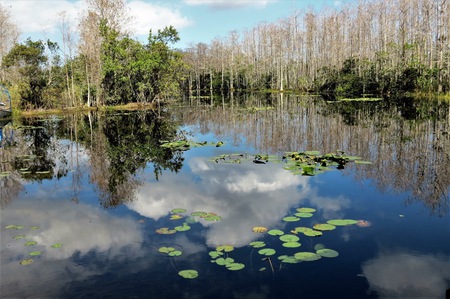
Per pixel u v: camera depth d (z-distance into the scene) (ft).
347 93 112.68
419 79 92.84
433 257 11.58
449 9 92.73
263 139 37.73
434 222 14.47
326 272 10.76
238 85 202.80
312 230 13.50
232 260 11.43
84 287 10.36
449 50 90.38
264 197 18.19
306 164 24.77
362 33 139.23
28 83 83.61
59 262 11.94
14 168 27.25
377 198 17.63
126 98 97.35
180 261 11.67
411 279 10.29
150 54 89.25
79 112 81.71
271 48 184.65
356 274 10.62
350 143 33.60
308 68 163.63
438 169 22.98
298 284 10.12
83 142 40.11
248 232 13.80
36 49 90.12
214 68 211.20
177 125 53.88
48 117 71.92
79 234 14.26
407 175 21.79
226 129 46.98
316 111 66.03
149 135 44.39
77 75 93.56
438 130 39.58
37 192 20.62
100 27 85.40
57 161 29.71
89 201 18.66
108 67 85.15
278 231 13.47
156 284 10.37
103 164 28.02
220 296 9.65
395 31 126.21
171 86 94.99
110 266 11.55
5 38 88.63
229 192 19.26
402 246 12.39
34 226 15.26
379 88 105.81
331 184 20.17
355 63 116.98
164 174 23.91
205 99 127.24
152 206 17.47
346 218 15.06
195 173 23.76
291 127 46.03
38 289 10.33
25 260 12.10
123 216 16.21
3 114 70.13
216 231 14.01
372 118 52.08
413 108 65.00
